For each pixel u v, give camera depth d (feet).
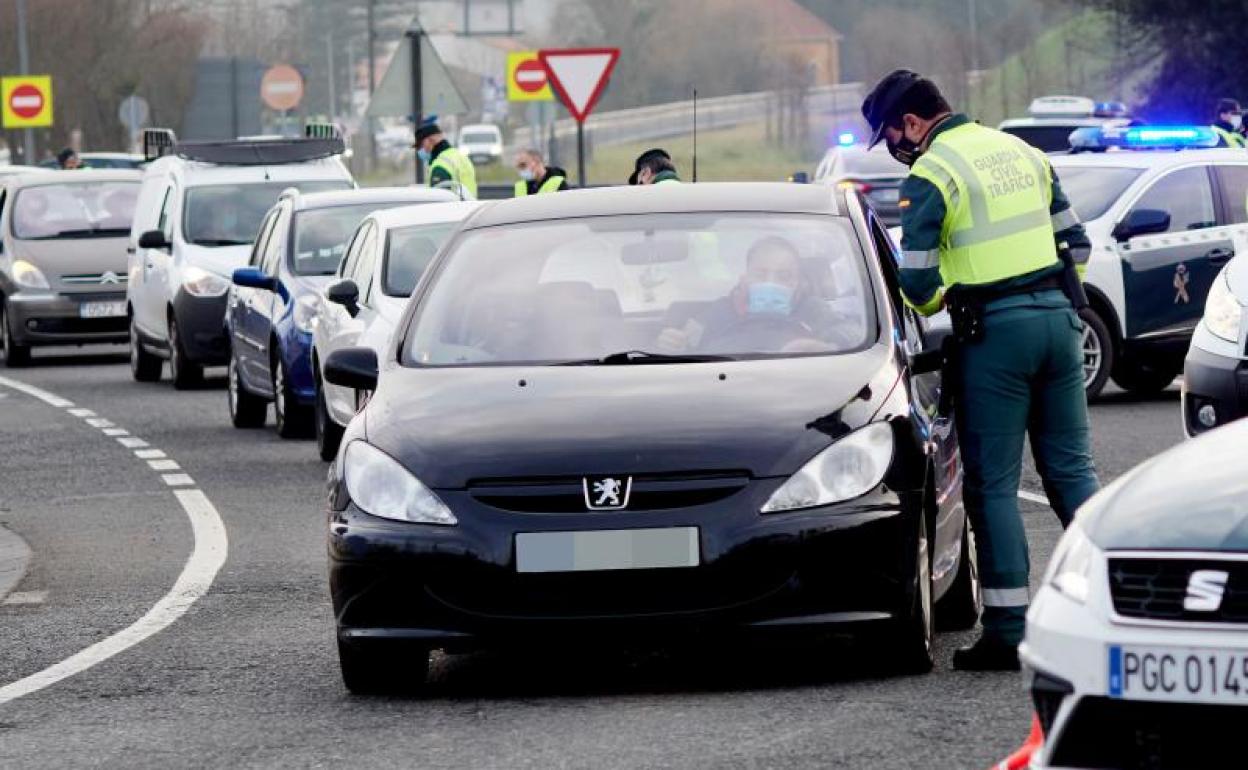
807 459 83.20
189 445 192.34
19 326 286.87
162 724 83.25
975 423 88.63
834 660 89.45
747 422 84.33
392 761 74.95
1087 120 323.78
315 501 152.56
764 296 94.12
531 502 82.89
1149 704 58.95
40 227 291.17
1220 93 470.80
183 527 143.33
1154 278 200.54
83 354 318.45
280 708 85.20
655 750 74.64
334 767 74.59
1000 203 88.69
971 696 81.15
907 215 88.63
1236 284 133.49
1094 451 164.76
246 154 257.34
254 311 200.54
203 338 243.81
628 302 95.04
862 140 370.32
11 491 166.71
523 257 98.53
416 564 83.05
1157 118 478.18
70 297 285.84
